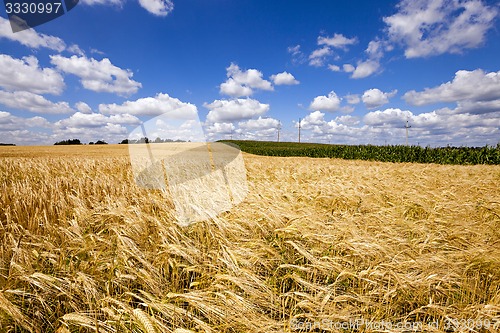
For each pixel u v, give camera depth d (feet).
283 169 38.11
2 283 7.07
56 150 142.82
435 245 10.16
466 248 9.99
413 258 8.76
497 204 14.24
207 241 9.89
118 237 8.87
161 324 5.36
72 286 6.44
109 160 44.27
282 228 10.32
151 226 10.71
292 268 8.46
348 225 11.17
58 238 9.98
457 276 7.88
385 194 18.98
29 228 10.83
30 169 32.12
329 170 38.47
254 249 9.58
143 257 8.57
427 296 7.38
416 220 13.29
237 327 6.01
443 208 14.38
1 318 5.96
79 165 36.83
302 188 20.65
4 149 150.61
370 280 7.37
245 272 7.54
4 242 9.20
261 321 6.15
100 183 19.48
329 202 16.83
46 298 6.69
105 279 7.59
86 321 5.45
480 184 22.03
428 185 22.98
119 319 5.66
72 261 8.02
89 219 11.76
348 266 8.69
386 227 11.51
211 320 6.08
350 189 19.36
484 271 8.35
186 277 8.38
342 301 7.07
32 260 7.95
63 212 12.32
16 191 15.99
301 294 6.56
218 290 7.02
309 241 10.19
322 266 8.14
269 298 7.09
